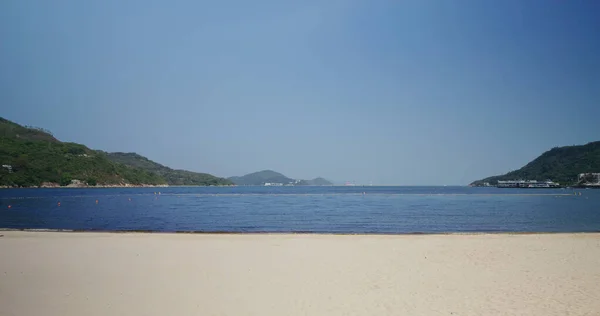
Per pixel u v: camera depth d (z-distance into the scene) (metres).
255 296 12.06
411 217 42.94
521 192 152.75
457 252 18.92
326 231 31.03
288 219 40.81
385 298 11.81
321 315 10.43
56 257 17.59
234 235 25.08
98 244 21.03
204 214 47.12
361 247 20.34
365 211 52.31
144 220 39.53
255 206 64.00
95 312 10.72
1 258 17.33
